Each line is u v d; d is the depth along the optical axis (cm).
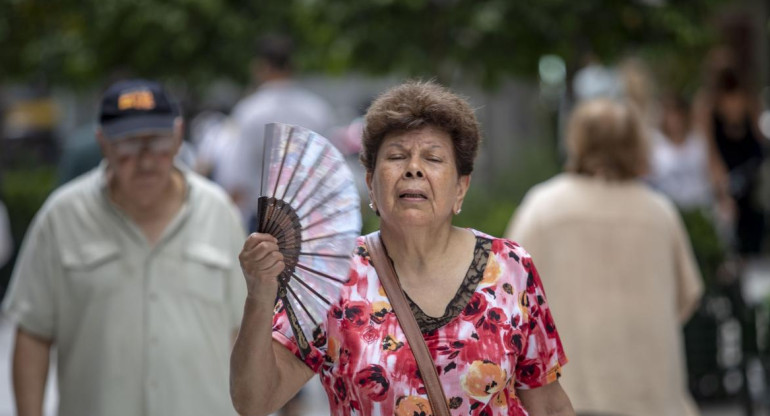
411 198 578
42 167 3139
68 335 832
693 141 2169
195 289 838
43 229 842
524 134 2525
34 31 2441
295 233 552
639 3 1706
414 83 610
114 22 2202
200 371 833
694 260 1544
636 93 1579
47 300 834
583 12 1688
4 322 2311
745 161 2222
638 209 1067
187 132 2455
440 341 575
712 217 1619
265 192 548
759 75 3309
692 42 1728
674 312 1083
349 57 1733
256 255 536
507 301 589
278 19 2245
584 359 1057
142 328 825
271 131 551
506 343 582
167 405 821
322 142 557
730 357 1557
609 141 1070
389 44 1703
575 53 1786
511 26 1662
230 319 865
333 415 587
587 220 1062
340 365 573
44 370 845
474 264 595
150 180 824
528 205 1100
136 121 816
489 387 574
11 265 2327
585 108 1088
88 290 827
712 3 1770
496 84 1830
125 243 835
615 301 1057
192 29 2217
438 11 1698
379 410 567
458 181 602
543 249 1073
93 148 1264
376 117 589
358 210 561
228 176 1636
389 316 576
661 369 1060
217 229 859
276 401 572
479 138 602
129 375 820
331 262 558
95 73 2359
